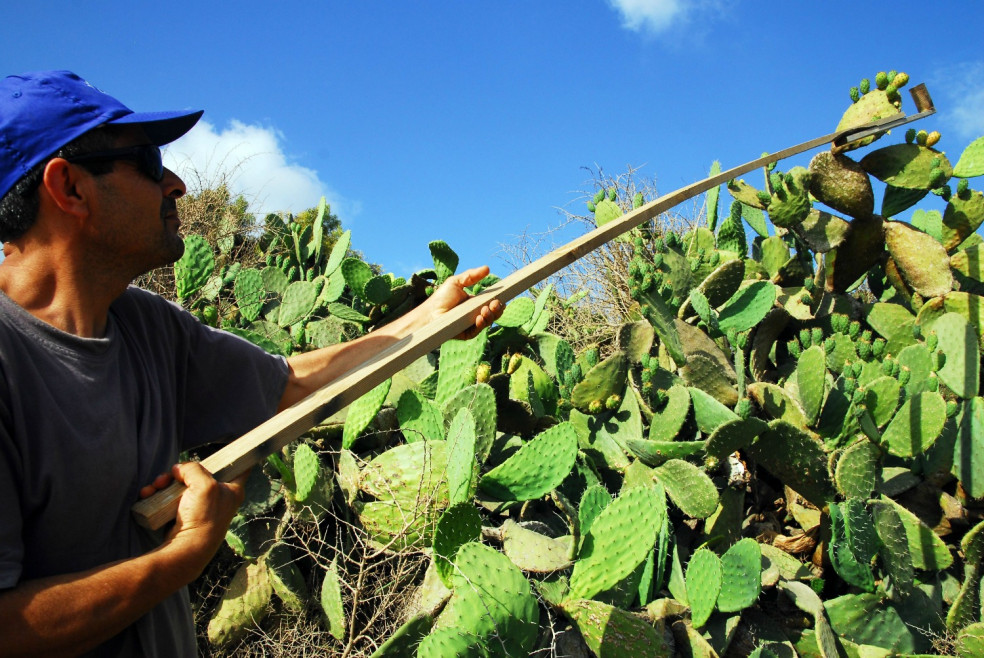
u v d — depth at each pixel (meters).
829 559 3.08
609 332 4.52
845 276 4.21
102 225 1.19
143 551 1.23
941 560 2.95
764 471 3.46
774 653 2.61
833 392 3.22
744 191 4.36
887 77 4.02
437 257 3.84
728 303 3.82
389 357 1.35
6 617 0.97
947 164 4.04
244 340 1.57
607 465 3.20
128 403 1.24
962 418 3.27
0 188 1.14
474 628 2.02
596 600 2.44
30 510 1.09
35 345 1.11
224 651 2.52
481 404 2.78
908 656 2.76
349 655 2.44
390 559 2.55
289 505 2.70
